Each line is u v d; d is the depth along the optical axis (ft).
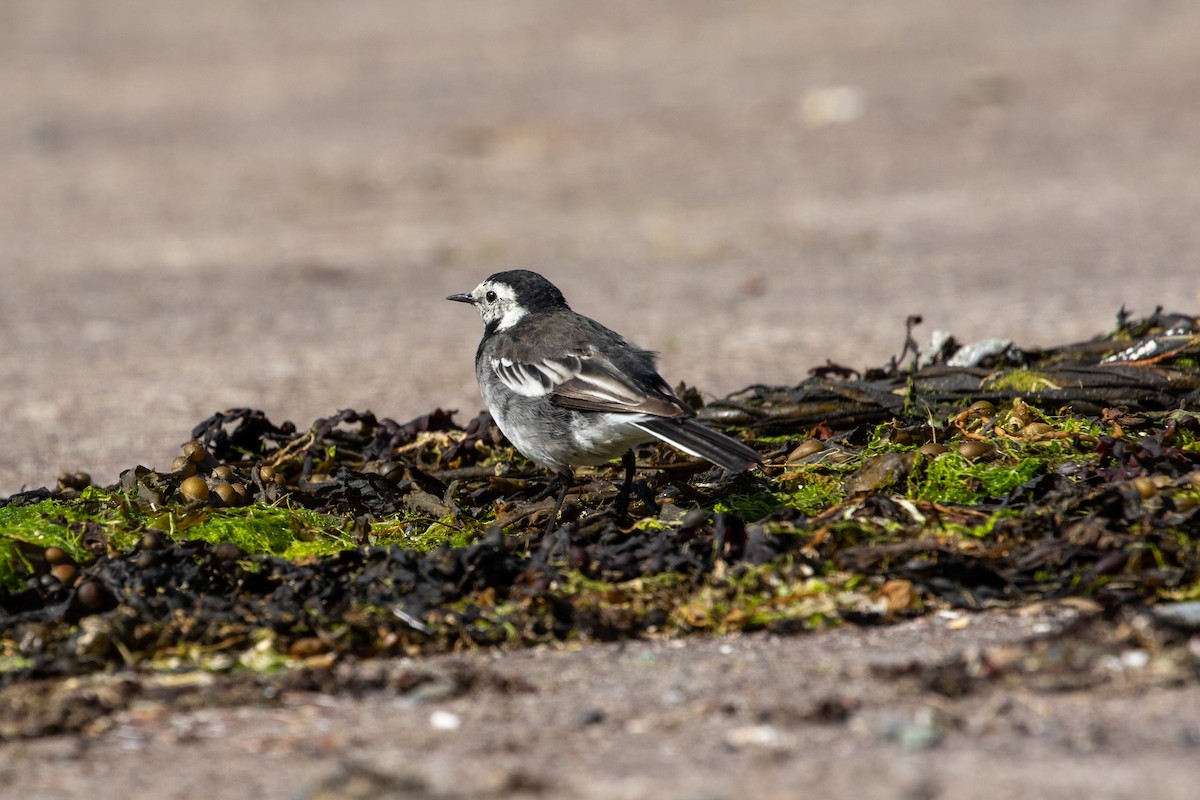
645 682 26.71
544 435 36.99
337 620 29.50
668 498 37.29
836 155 115.03
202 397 58.90
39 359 67.56
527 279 42.06
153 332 72.59
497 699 26.18
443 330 70.54
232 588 31.45
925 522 32.37
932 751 22.74
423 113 138.82
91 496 37.63
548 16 193.26
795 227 92.58
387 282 83.41
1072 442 36.70
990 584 30.37
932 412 40.55
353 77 161.27
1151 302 65.72
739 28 175.11
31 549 32.09
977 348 44.96
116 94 158.71
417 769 22.86
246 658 28.94
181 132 137.80
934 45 156.04
